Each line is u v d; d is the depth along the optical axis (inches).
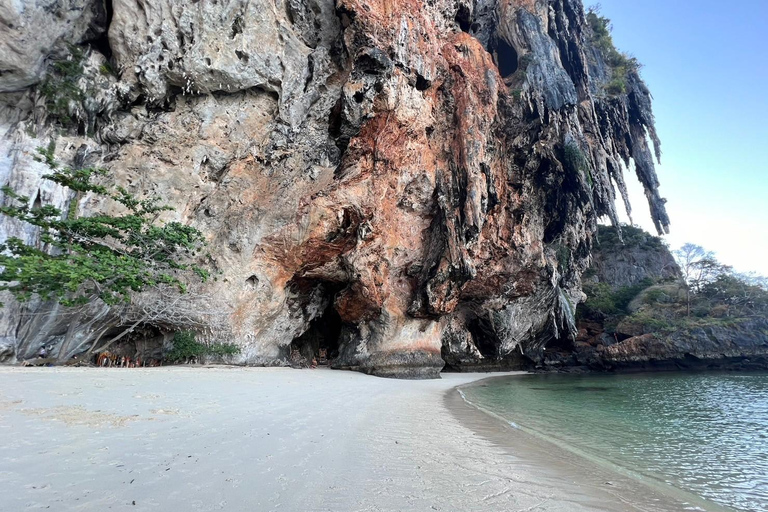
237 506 105.8
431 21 959.6
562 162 1125.1
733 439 324.8
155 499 104.6
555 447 253.1
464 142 913.5
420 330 898.7
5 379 292.4
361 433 223.3
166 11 608.7
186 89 631.8
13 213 443.2
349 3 729.0
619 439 309.0
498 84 1043.9
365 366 841.5
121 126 602.9
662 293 1847.9
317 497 119.2
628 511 146.2
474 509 125.9
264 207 704.4
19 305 478.9
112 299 471.2
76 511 93.0
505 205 1107.3
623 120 1462.8
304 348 931.3
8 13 474.6
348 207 767.1
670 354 1461.6
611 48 1657.2
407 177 853.8
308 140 746.8
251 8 663.8
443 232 880.9
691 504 165.2
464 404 457.4
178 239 548.7
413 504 123.3
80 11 552.4
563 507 139.5
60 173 498.9
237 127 669.9
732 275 1962.4
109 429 170.1
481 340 1247.5
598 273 2194.9
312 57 742.5
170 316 590.9
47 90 532.4
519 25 1179.9
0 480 107.3
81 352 556.4
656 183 1555.1
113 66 606.2
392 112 795.4
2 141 504.4
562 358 1589.6
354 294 855.1
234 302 668.7
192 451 149.8
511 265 1112.2
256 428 200.4
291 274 760.3
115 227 521.0
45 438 148.4
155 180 610.5
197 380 392.5
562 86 1133.1
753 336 1438.2
